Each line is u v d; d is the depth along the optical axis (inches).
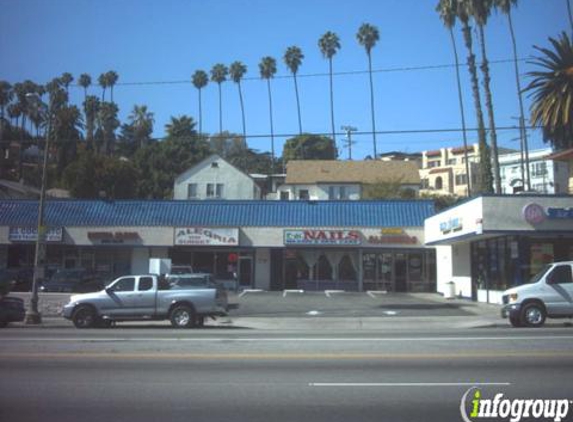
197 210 1736.0
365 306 1154.7
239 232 1684.3
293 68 3494.1
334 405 313.7
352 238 1662.2
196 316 825.5
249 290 1658.5
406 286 1669.5
